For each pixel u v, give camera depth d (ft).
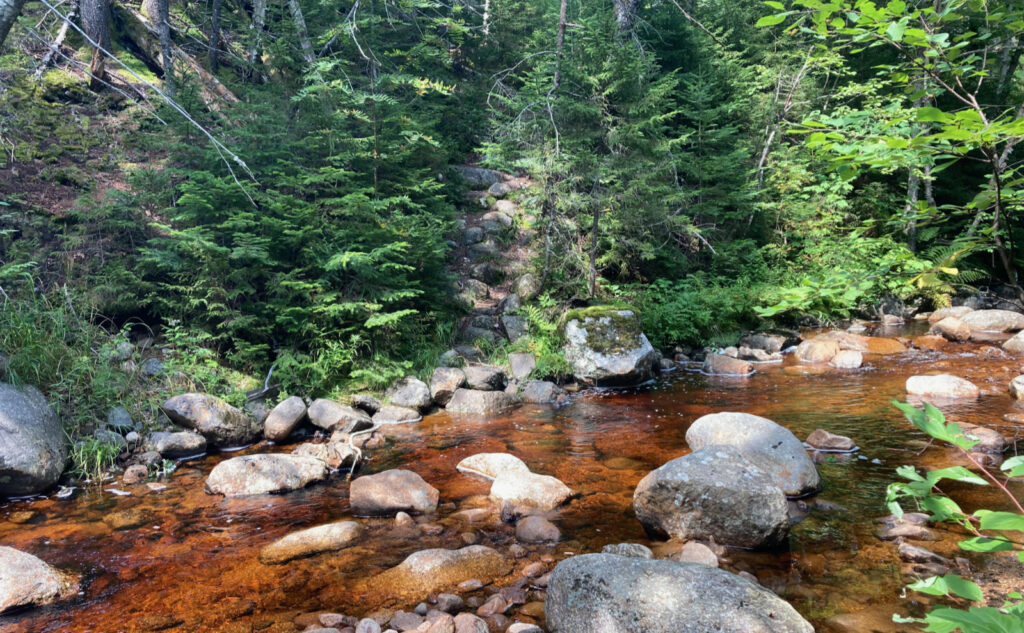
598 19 45.83
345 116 30.37
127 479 18.66
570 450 20.66
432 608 11.30
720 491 13.50
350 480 18.56
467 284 37.42
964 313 42.83
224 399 23.50
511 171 37.88
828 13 6.70
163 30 35.99
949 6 6.54
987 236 7.00
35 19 37.78
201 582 12.57
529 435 22.53
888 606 10.85
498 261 39.83
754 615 9.11
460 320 34.30
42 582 12.01
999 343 34.60
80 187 29.99
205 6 46.83
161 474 19.20
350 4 40.57
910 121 7.16
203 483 18.44
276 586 12.34
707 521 13.51
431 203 34.47
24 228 26.32
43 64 35.06
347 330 26.63
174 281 26.86
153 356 24.95
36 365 20.57
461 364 29.81
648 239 39.37
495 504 16.35
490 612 11.07
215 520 15.74
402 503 15.88
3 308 21.80
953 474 4.78
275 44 30.50
